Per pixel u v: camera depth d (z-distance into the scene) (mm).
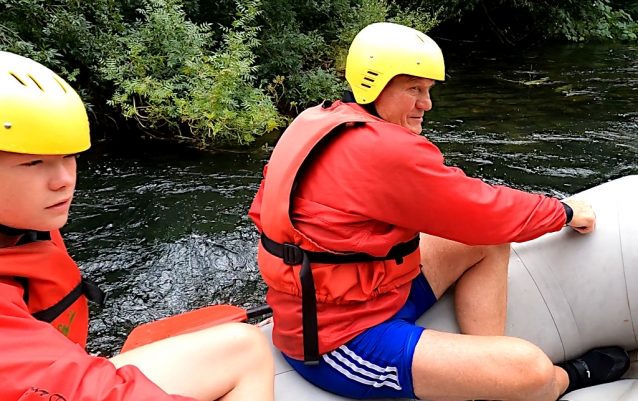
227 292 3074
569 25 11578
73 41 5055
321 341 1406
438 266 1615
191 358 1155
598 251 1733
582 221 1681
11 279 1070
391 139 1317
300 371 1507
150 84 4992
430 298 1626
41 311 1128
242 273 3234
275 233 1416
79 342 1241
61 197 1016
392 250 1409
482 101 6836
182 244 3480
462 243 1563
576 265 1749
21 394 887
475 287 1599
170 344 1174
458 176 1347
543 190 4176
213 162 4773
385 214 1343
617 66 8852
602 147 5082
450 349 1340
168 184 4309
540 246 1777
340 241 1348
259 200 1595
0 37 4672
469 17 11672
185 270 3244
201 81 5027
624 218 1737
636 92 7102
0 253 1046
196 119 5035
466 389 1335
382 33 1397
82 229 3615
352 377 1416
